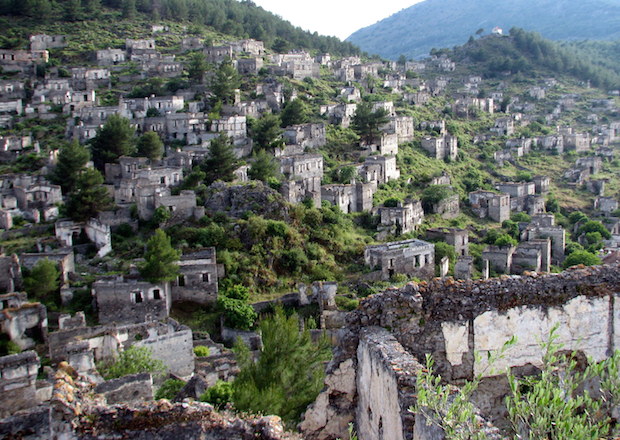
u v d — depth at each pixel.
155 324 68.56
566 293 23.20
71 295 87.75
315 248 108.56
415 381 18.97
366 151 166.88
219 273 95.69
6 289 88.88
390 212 130.62
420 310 23.17
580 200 178.75
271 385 33.88
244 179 128.38
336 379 23.64
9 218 113.00
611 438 15.88
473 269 123.25
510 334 23.08
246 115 165.50
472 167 194.00
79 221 109.44
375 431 21.38
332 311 85.56
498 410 22.73
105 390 46.31
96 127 155.38
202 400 39.44
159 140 140.75
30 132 161.00
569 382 16.73
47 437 20.67
